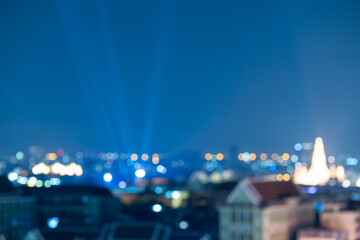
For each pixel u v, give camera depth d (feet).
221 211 536.01
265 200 530.27
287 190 566.36
